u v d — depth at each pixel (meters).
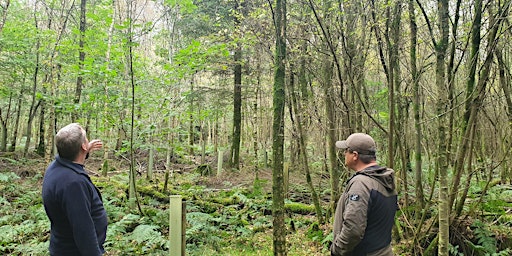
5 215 6.39
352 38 5.82
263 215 7.35
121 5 7.34
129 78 6.88
